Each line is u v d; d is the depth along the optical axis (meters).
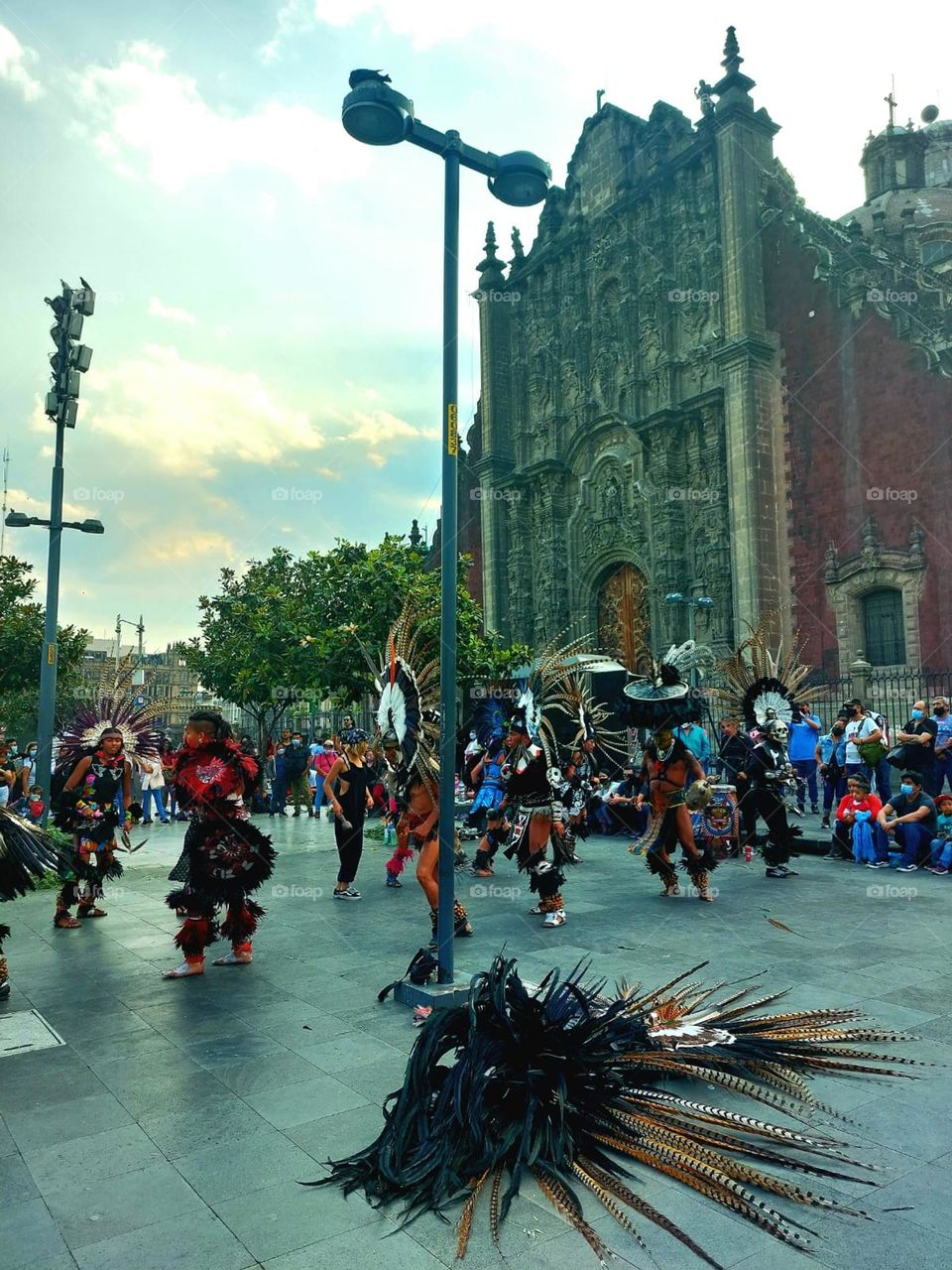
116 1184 3.34
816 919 7.82
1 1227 3.04
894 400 23.59
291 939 7.50
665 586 28.45
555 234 35.44
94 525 13.41
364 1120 3.87
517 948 6.90
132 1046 4.84
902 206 42.12
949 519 22.14
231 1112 3.96
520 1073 3.63
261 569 31.95
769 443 26.33
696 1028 4.39
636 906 8.65
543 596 34.34
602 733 9.63
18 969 6.57
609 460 32.19
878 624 23.80
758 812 10.99
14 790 14.12
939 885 9.62
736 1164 3.30
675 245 29.77
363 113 6.02
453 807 5.69
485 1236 2.99
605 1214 3.11
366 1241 2.96
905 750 11.90
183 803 6.45
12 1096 4.17
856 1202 3.13
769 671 11.16
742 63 27.91
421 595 20.64
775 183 27.48
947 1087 4.09
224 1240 2.96
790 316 26.31
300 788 20.08
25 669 33.22
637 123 31.86
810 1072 4.25
